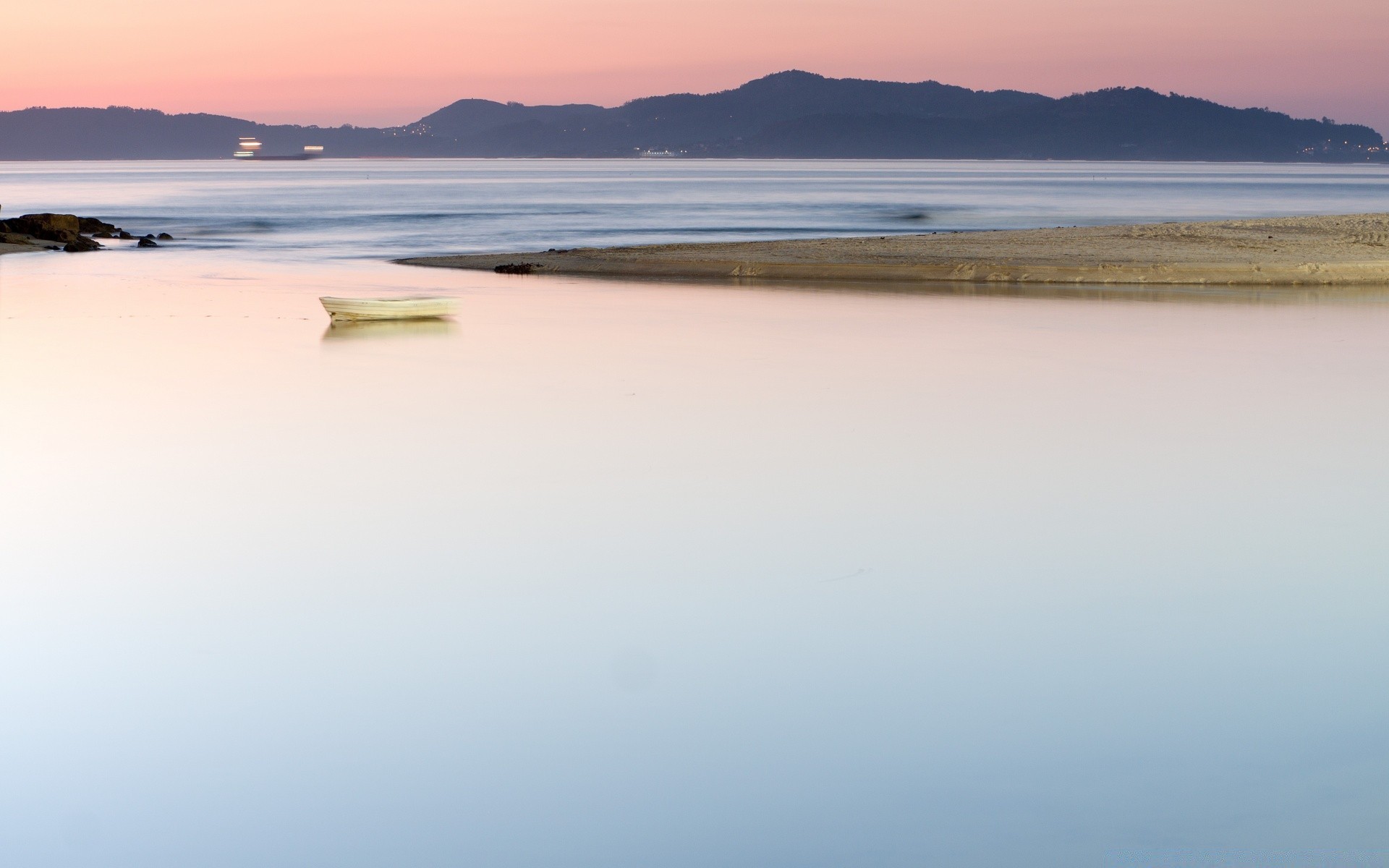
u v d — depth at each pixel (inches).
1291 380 848.3
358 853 271.6
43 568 467.5
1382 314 1182.3
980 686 354.3
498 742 321.7
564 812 285.9
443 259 1771.7
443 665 371.9
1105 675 362.6
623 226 2701.8
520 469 613.6
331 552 485.1
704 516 532.1
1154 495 565.9
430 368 902.4
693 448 653.9
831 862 266.2
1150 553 481.7
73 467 622.8
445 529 513.3
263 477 602.9
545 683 358.0
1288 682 356.8
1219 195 4734.3
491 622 408.8
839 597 430.6
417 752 315.9
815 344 1013.2
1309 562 471.2
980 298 1317.7
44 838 279.0
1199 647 383.9
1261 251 1632.6
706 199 4340.6
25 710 343.6
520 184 6742.1
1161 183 6884.8
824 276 1521.9
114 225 2768.2
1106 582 447.2
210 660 378.0
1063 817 282.5
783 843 273.9
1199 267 1469.0
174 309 1269.7
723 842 274.2
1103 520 526.9
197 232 2541.8
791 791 294.8
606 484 584.4
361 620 410.0
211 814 288.4
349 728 329.4
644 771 303.7
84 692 355.3
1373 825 277.7
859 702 343.3
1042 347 989.8
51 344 1030.4
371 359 946.1
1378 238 1766.7
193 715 339.3
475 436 685.3
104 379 864.9
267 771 307.1
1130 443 670.5
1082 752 313.3
